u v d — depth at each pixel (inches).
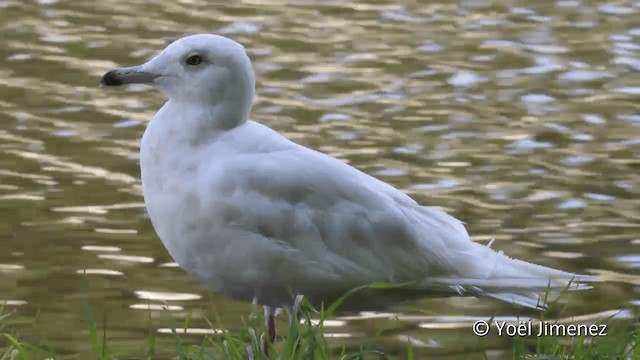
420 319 494.0
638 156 656.4
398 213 408.5
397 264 408.5
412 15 888.9
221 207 388.8
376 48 813.9
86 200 597.9
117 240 561.6
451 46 821.2
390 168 636.1
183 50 399.9
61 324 488.7
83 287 408.8
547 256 550.6
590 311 497.4
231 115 400.2
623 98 736.3
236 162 391.2
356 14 888.3
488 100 731.4
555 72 776.9
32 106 706.8
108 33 826.2
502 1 925.8
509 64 790.5
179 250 400.8
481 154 656.4
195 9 886.4
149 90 737.0
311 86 744.3
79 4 888.9
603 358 390.9
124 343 475.5
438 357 467.5
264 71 766.5
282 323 492.7
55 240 559.8
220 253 395.5
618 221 584.1
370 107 714.8
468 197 607.5
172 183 395.2
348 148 658.2
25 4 885.8
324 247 399.2
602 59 800.3
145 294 515.2
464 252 420.5
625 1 925.2
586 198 607.5
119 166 634.8
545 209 595.8
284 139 406.0
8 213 583.2
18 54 784.9
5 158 640.4
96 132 674.2
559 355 388.8
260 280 399.2
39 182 615.2
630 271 534.6
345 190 402.3
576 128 692.7
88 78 747.4
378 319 494.3
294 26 854.5
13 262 539.8
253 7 896.9
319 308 417.1
